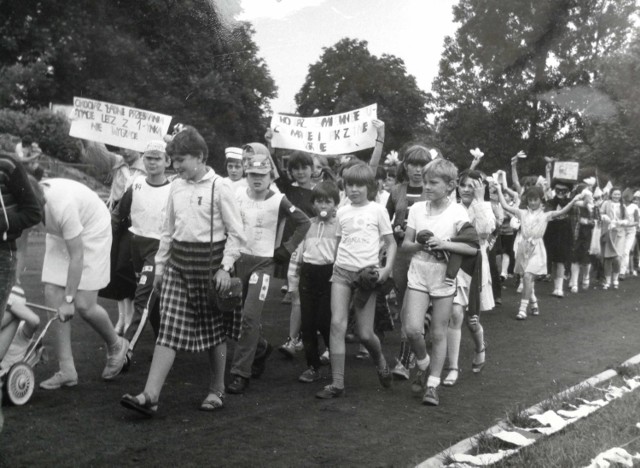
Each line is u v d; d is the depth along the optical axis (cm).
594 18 2205
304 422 477
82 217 521
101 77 1319
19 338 511
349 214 551
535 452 402
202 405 496
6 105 1379
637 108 2203
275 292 1105
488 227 695
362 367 649
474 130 2352
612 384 573
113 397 515
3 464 381
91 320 536
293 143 758
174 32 1259
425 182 536
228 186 478
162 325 473
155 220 632
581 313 998
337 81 1484
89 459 393
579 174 1476
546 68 2264
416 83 1825
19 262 502
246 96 1391
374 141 740
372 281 532
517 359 696
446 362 670
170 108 1355
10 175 399
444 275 532
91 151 762
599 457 389
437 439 447
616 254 1312
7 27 1262
